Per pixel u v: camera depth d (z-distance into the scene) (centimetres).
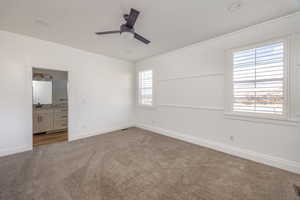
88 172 217
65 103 484
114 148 316
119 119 484
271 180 195
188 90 356
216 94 303
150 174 213
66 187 182
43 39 313
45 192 172
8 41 277
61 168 229
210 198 163
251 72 254
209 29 265
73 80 373
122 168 230
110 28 261
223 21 236
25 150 298
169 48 370
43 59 320
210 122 315
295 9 201
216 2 187
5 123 278
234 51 272
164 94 420
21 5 192
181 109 375
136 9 203
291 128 216
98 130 429
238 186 184
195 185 187
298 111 210
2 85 274
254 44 247
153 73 450
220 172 217
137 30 269
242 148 268
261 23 238
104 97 442
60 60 346
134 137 397
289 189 176
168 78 406
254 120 251
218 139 303
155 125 454
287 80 217
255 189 178
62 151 298
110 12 210
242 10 205
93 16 220
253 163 243
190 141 353
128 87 509
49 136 403
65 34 287
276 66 227
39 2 186
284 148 222
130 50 389
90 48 373
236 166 234
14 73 285
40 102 438
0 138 273
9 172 216
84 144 341
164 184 189
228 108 284
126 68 500
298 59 208
